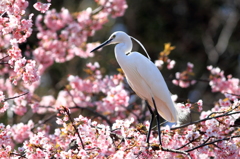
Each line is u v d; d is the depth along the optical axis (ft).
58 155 19.06
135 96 46.78
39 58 38.73
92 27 38.50
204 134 22.34
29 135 30.32
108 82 36.40
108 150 20.56
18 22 20.49
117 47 26.68
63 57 39.81
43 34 38.24
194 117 49.08
